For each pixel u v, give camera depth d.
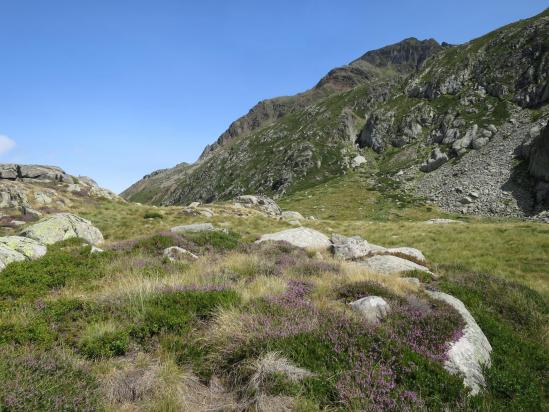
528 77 106.94
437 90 130.75
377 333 7.13
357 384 5.66
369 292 10.20
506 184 74.00
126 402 5.41
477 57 130.62
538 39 114.88
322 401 5.45
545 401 7.22
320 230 41.78
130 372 6.07
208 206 53.19
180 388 5.75
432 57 156.88
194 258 16.19
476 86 119.81
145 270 12.54
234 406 5.50
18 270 11.49
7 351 5.89
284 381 5.61
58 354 6.01
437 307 9.55
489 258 25.48
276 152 172.38
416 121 124.00
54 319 7.70
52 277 11.52
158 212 45.28
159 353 6.70
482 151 91.81
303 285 10.84
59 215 21.48
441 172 93.00
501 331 9.98
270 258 16.23
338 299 10.12
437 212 73.56
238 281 11.00
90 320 7.68
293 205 90.81
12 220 36.44
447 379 6.13
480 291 13.98
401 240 34.00
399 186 94.75
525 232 32.62
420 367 6.30
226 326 7.17
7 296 9.90
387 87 175.88
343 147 143.38
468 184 80.31
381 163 118.50
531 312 12.53
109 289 9.93
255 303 8.38
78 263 13.62
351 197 91.69
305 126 178.00
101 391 5.41
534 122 89.56
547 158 68.31
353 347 6.51
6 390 4.59
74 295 9.81
